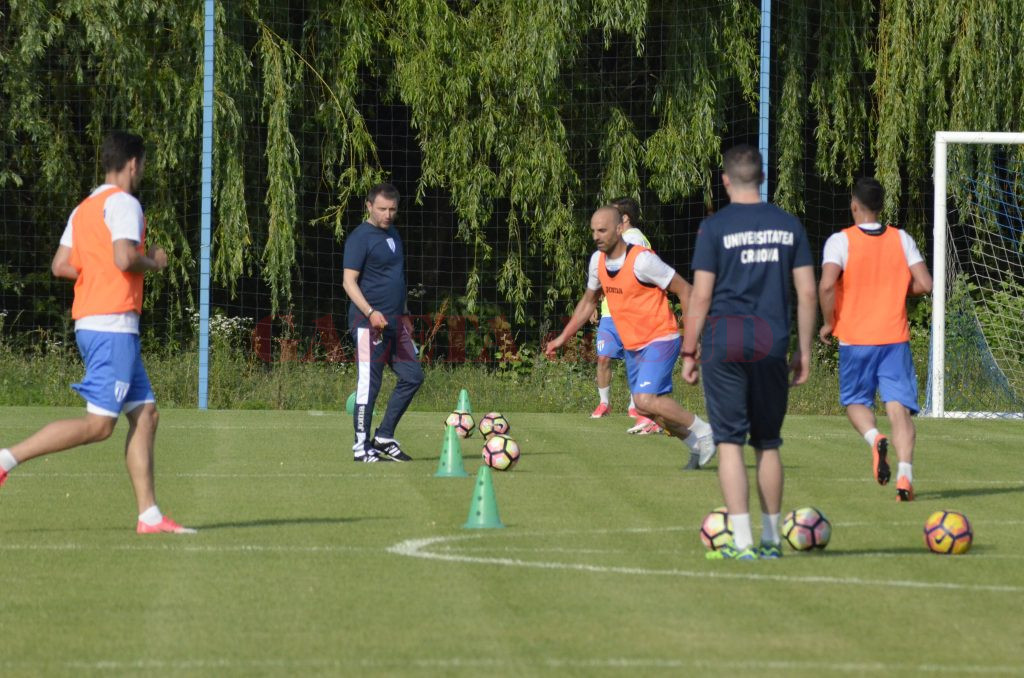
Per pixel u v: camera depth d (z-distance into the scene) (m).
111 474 30.75
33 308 67.06
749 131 68.44
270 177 61.59
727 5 65.25
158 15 60.28
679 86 65.06
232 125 60.53
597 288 34.19
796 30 65.88
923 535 22.52
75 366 57.41
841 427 47.94
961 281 59.09
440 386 58.50
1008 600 17.28
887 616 16.23
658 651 14.37
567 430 45.06
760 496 20.42
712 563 19.78
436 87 63.88
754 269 19.45
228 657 14.05
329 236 70.25
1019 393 57.75
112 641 14.73
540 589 17.70
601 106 67.50
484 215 65.88
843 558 20.44
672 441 40.91
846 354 28.27
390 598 17.06
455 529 22.98
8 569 18.94
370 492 27.94
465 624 15.61
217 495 27.38
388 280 34.00
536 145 64.81
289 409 55.97
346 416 50.44
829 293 28.33
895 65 63.91
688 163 64.88
